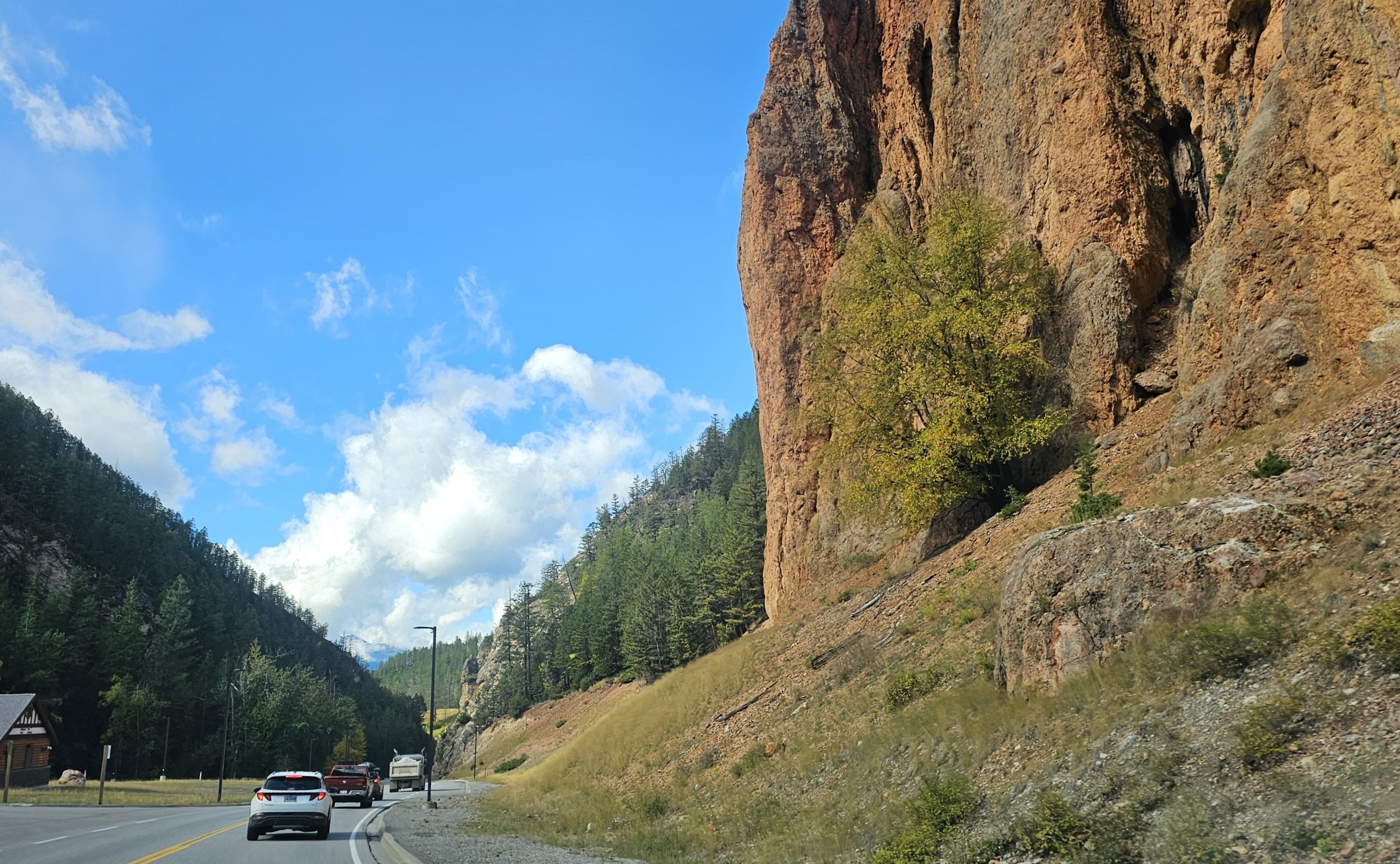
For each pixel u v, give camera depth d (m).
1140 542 11.01
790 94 49.41
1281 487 11.39
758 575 80.75
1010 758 10.30
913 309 27.64
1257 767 7.00
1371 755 6.29
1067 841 7.59
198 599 155.38
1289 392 16.44
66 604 102.50
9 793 37.06
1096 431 25.66
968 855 8.55
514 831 19.97
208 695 109.00
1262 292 17.88
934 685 15.32
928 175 41.47
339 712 129.75
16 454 149.25
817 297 46.47
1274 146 18.00
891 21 44.97
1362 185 15.80
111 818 23.95
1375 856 5.32
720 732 22.64
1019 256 27.98
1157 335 26.30
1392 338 14.66
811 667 22.83
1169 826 6.80
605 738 32.34
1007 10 31.98
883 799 11.97
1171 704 8.80
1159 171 27.27
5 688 84.25
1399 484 10.15
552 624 133.12
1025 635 11.72
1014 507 23.95
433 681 32.25
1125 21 28.41
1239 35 22.72
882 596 25.83
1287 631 8.66
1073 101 28.58
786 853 12.08
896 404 28.64
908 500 27.05
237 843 17.11
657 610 91.00
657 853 14.38
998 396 26.30
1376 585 8.48
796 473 45.28
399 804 33.00
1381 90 15.42
